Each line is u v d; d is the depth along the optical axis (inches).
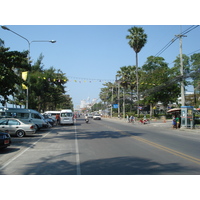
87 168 303.6
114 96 3206.2
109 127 1189.1
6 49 790.5
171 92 1923.0
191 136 757.3
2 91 610.9
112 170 291.0
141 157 374.9
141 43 1724.9
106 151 440.5
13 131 713.6
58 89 1680.6
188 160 348.5
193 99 2087.8
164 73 1884.8
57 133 860.6
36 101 1523.1
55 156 397.4
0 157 396.5
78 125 1380.4
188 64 2076.8
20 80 636.1
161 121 1923.0
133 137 699.4
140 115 2420.0
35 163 342.0
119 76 2247.8
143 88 1945.1
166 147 488.1
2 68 581.6
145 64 2242.9
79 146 516.4
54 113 1863.9
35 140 645.3
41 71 1594.5
